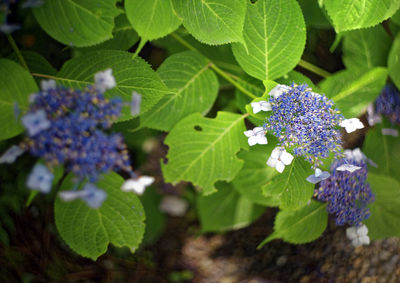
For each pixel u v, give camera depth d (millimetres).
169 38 603
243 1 448
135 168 681
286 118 443
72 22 436
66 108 403
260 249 797
